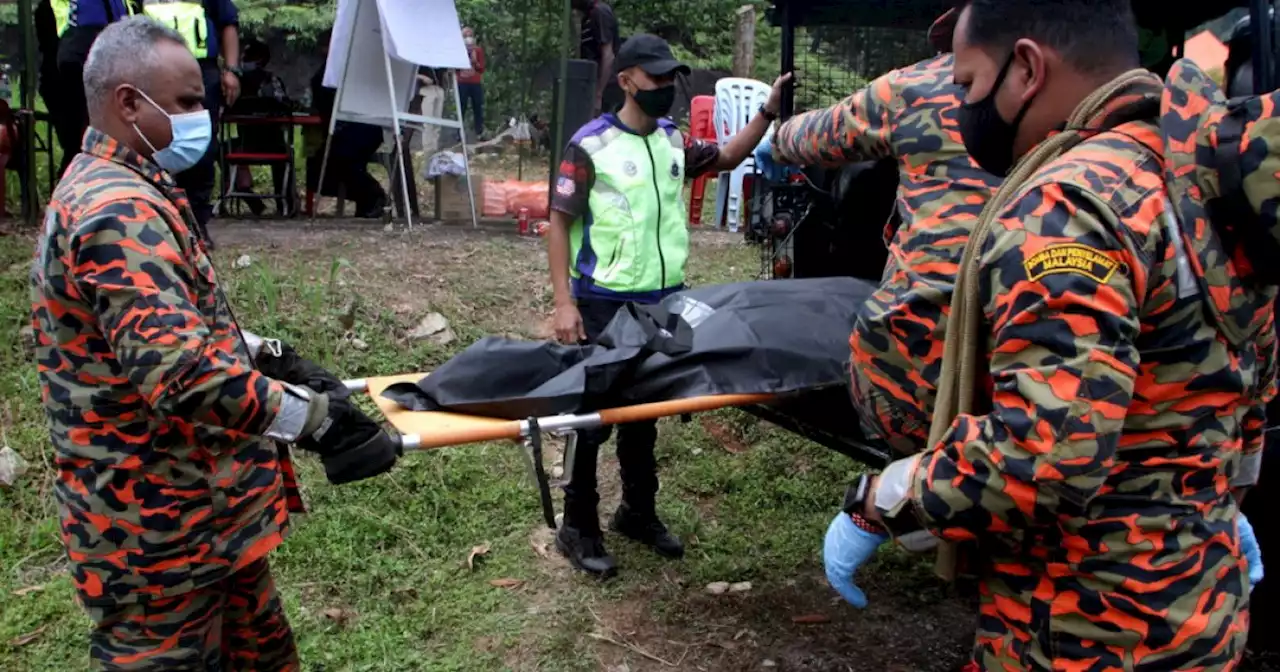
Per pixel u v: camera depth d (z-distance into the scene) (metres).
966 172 2.23
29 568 3.61
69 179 2.10
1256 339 1.74
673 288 3.61
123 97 2.11
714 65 14.93
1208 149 1.59
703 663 3.24
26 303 4.93
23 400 4.35
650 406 2.66
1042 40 1.64
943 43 2.62
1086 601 1.67
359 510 3.98
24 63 6.40
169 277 2.01
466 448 4.46
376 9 6.82
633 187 3.46
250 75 7.31
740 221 8.52
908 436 2.29
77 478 2.14
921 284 2.21
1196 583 1.67
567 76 7.46
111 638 2.23
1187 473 1.66
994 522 1.61
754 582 3.72
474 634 3.36
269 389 2.07
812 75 4.09
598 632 3.37
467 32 8.59
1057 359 1.51
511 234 6.98
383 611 3.48
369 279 5.61
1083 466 1.50
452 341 5.21
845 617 3.50
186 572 2.17
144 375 1.95
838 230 3.87
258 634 2.56
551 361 2.83
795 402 2.99
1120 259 1.52
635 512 3.85
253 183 8.52
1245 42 2.92
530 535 3.96
